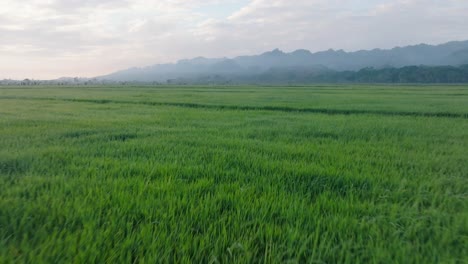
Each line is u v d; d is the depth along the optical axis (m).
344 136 7.13
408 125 9.07
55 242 1.97
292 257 2.01
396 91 38.84
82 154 4.88
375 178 3.64
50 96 27.30
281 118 11.17
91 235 2.05
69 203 2.61
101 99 22.52
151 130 7.81
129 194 2.88
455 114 12.53
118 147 5.50
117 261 1.85
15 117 10.79
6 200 2.63
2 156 4.51
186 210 2.53
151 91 41.12
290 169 3.92
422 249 2.07
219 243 2.05
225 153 4.95
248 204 2.72
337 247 2.03
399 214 2.61
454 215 2.57
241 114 12.66
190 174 3.69
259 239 2.17
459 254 2.04
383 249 2.03
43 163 4.18
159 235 2.14
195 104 17.78
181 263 1.83
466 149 5.55
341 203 2.79
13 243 1.96
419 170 4.09
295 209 2.61
